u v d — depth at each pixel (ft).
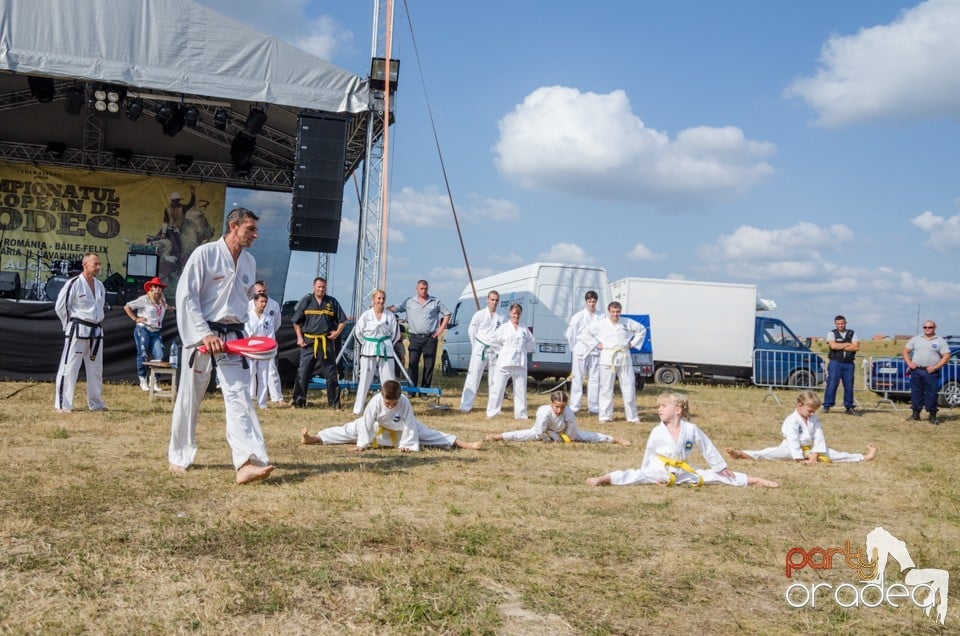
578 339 43.60
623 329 38.47
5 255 61.52
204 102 49.06
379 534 13.70
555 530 14.90
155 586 10.69
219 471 19.16
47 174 62.44
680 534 15.12
